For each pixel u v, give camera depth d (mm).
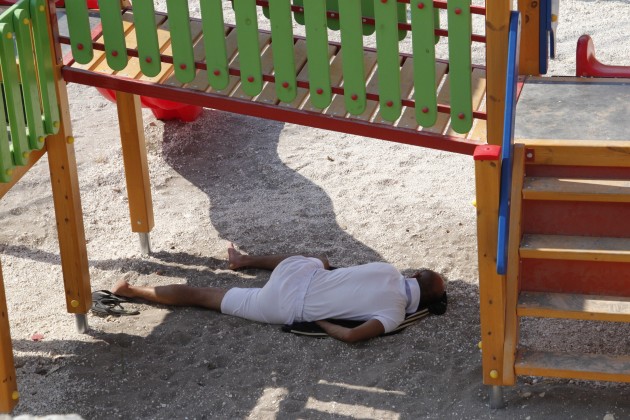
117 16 5492
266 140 9016
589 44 6258
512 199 5133
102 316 6391
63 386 5637
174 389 5582
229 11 11328
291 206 7812
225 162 8609
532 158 5223
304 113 5488
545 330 5984
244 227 7516
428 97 5176
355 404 5395
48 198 8062
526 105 5785
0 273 5180
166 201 7996
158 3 11703
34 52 5441
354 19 5117
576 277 5211
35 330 6250
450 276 6730
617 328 5949
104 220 7742
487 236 4984
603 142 5133
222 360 5863
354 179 8227
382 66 5184
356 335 5871
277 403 5434
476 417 5207
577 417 5113
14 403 5367
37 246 7355
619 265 5113
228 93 5637
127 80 5703
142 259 7160
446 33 5629
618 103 5723
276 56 5328
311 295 6117
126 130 6828
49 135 5734
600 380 5316
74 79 5727
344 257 7023
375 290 6020
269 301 6164
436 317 6207
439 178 8203
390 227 7422
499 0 4840
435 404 5352
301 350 5918
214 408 5410
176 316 6367
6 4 6020
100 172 8461
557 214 5230
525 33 6230
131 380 5688
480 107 5555
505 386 5438
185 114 9227
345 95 5312
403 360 5742
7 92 5098
